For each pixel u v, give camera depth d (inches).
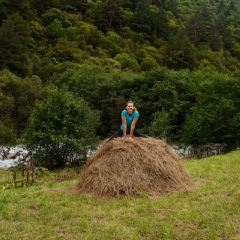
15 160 828.6
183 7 3818.9
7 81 1218.0
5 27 1577.3
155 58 2373.3
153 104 1221.1
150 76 1342.3
